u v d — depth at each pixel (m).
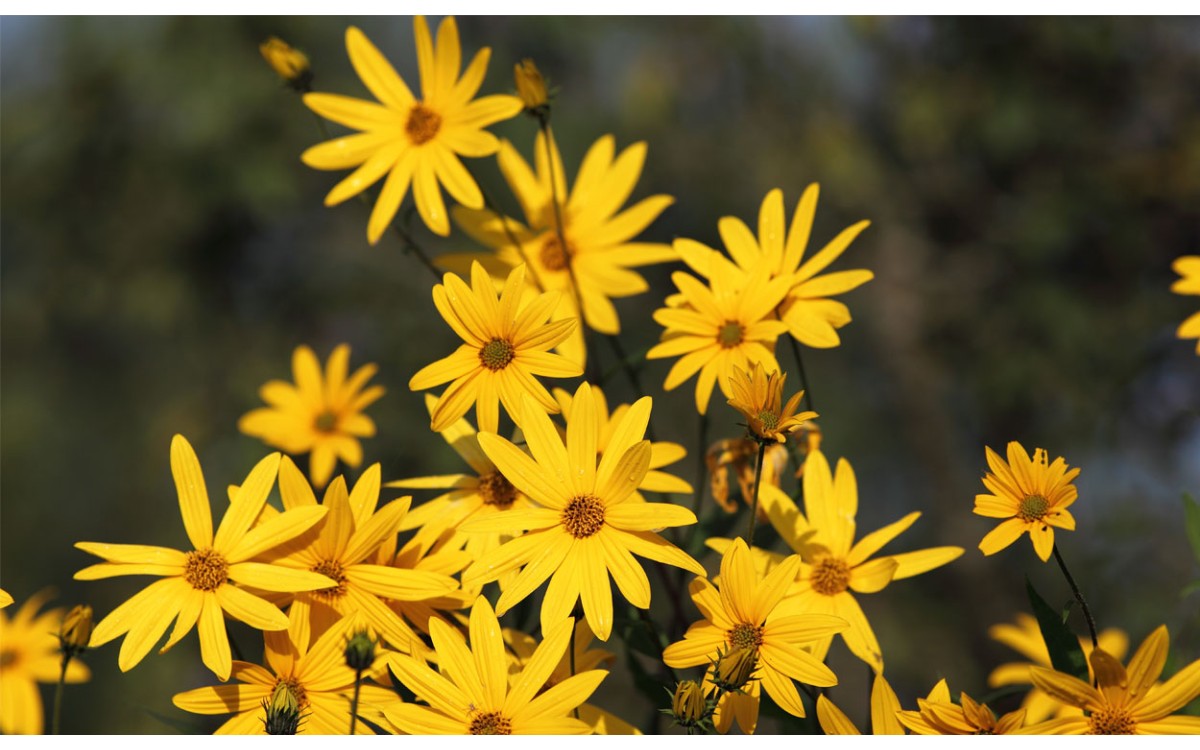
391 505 0.98
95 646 0.95
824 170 4.08
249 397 3.95
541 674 0.94
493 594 1.04
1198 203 3.78
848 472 1.03
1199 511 1.02
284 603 0.98
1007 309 3.89
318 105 1.16
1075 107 3.93
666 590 1.07
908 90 4.02
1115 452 3.01
